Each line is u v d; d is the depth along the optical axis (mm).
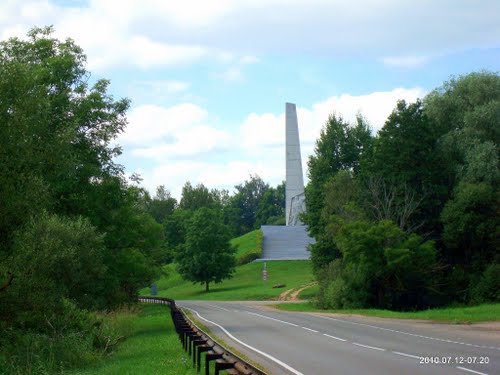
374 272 48656
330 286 51406
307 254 112625
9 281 16859
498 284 45875
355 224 49188
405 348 19281
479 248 50531
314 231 71562
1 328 18391
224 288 93438
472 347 19375
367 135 80500
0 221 16500
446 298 50125
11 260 16812
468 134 54000
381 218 52188
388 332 26094
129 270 35656
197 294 90688
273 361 16609
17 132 16656
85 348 20203
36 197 17047
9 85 16844
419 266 47562
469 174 52125
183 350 20016
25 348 18703
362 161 59188
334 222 55531
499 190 50781
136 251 41438
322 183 74625
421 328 28391
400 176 53625
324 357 17375
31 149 17141
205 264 92312
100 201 31422
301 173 100812
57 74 29969
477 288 46938
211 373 14836
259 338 24000
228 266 94062
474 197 48969
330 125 80500
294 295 74812
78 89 30875
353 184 59625
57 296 19438
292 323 32781
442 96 58156
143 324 34969
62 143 18766
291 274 98625
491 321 32031
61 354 19234
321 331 27094
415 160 54125
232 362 12109
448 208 50531
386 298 49719
